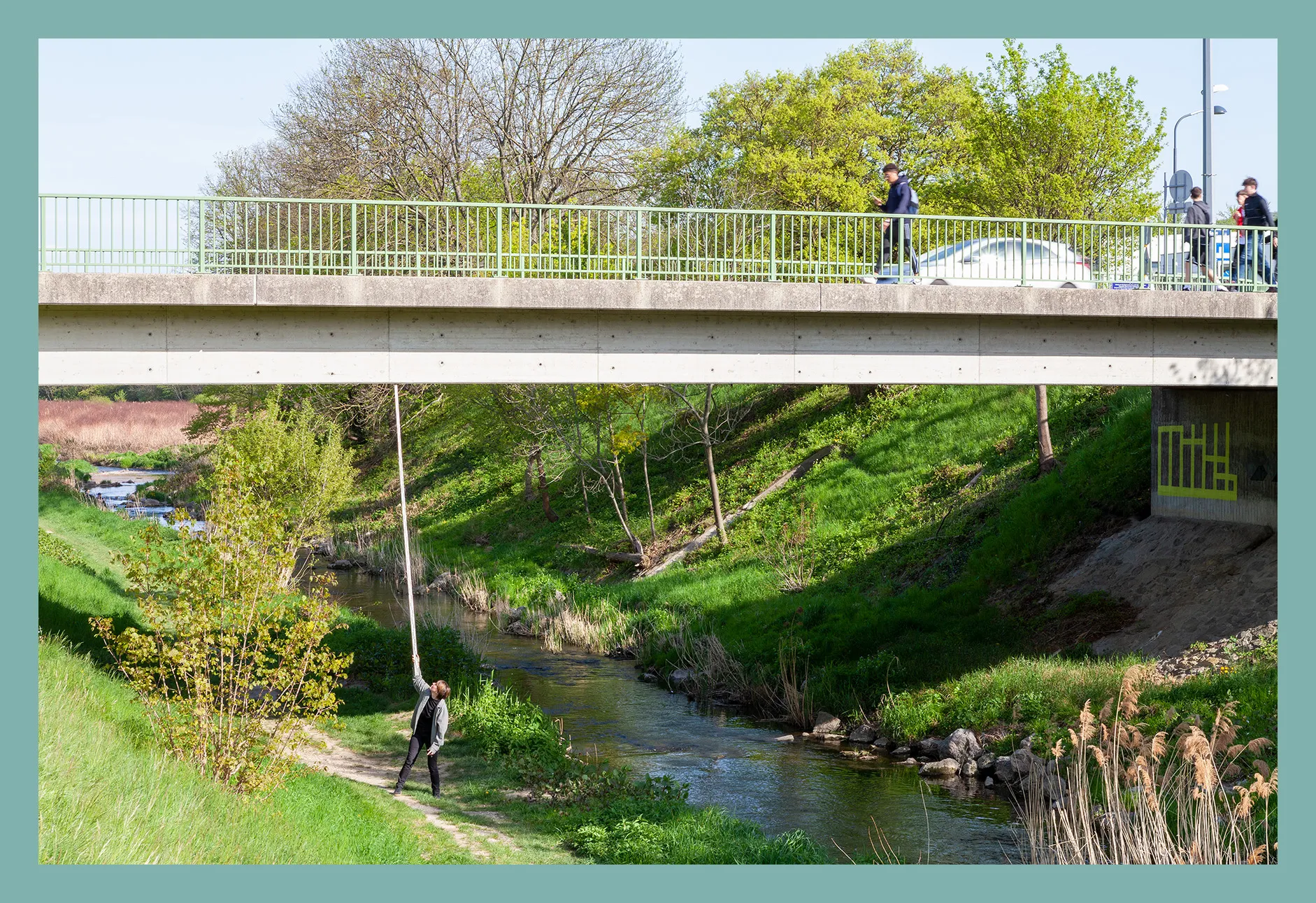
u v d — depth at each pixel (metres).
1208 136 21.42
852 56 36.97
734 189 34.72
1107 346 17.42
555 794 15.06
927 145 41.41
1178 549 20.73
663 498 35.44
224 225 14.80
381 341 15.22
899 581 24.81
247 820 11.16
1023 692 17.91
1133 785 13.96
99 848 8.90
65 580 22.22
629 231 17.19
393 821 13.30
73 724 11.50
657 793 15.08
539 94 37.25
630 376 15.92
